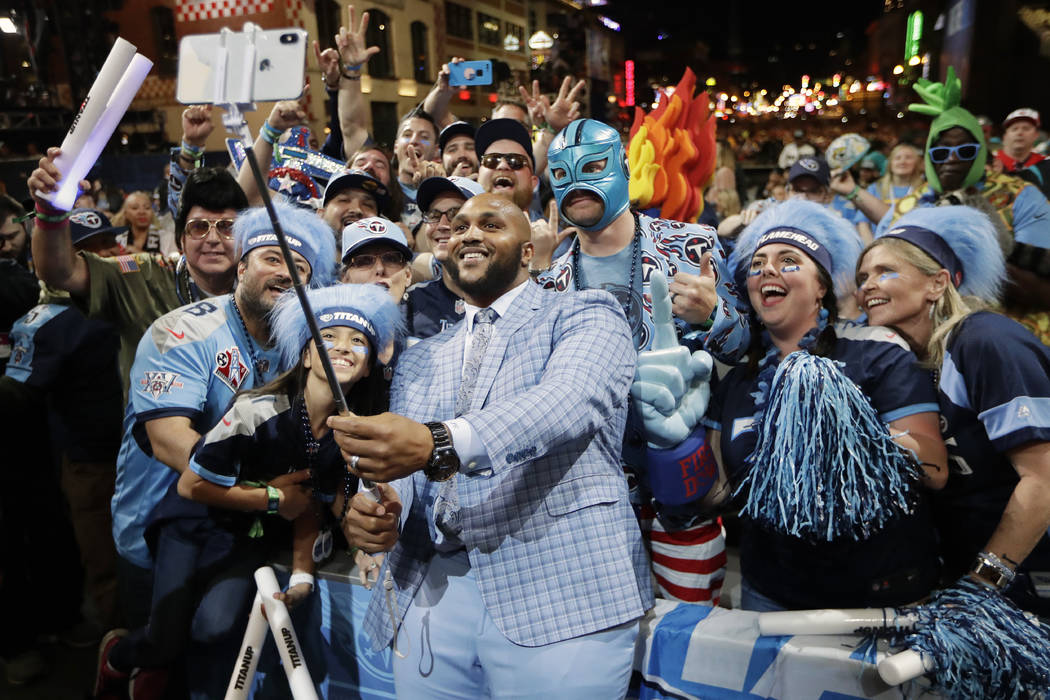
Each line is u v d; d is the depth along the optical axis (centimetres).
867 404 152
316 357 180
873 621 157
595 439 153
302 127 363
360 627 203
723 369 194
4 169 558
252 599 206
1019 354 149
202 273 247
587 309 152
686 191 284
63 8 818
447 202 248
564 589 145
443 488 156
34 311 292
